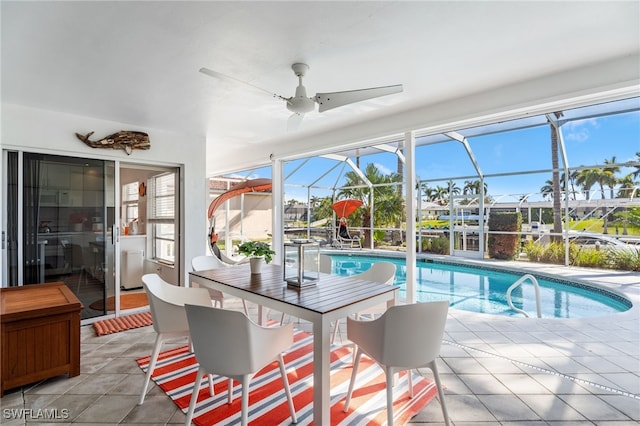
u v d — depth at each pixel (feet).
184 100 10.87
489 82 9.66
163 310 7.16
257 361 5.54
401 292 20.16
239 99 10.84
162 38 7.04
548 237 23.67
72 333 8.14
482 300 17.78
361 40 7.24
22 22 6.31
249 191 27.30
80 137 12.22
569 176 22.77
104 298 12.94
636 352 9.14
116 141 13.07
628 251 20.12
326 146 15.37
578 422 6.22
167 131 14.74
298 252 7.69
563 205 23.06
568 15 6.39
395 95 10.63
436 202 29.73
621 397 7.02
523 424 6.17
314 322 5.75
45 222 11.73
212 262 12.00
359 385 7.73
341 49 7.64
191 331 5.66
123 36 6.92
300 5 5.94
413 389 7.44
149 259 18.07
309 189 29.94
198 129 14.62
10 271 11.05
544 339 10.16
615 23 6.66
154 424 6.28
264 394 7.33
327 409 5.68
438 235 29.50
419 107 11.83
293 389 7.56
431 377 8.00
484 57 8.12
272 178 18.35
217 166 23.26
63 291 9.37
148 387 7.65
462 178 27.76
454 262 26.27
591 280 17.93
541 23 6.65
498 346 9.71
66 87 9.66
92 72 8.68
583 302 16.99
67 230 12.19
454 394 7.24
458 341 10.12
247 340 5.32
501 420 6.31
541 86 9.30
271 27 6.67
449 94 10.59
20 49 7.39
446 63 8.43
